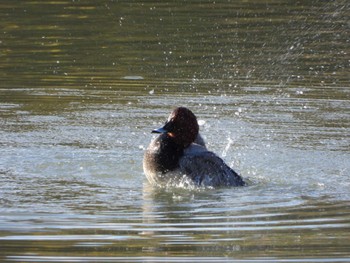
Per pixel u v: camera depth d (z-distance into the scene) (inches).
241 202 629.0
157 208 610.5
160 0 1445.6
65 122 869.8
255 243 530.6
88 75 1061.1
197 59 1125.7
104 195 645.9
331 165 730.8
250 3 1422.2
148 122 872.3
